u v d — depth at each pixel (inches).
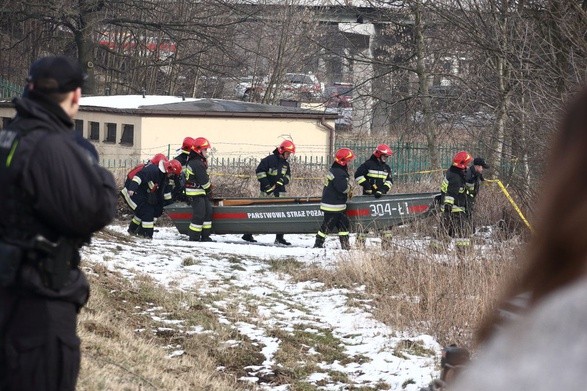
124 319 526.9
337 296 659.4
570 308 64.5
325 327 581.9
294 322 588.7
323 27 2415.1
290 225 930.7
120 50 2335.1
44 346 197.3
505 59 840.3
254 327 565.3
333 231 901.8
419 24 1421.0
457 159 831.7
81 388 341.4
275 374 484.4
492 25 879.1
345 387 471.8
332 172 894.4
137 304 574.2
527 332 65.7
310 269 744.3
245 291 667.4
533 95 749.3
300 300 657.6
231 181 1258.6
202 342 520.4
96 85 2172.7
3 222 197.6
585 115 68.8
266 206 932.6
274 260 793.6
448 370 150.7
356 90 1728.6
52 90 205.0
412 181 1398.9
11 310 197.3
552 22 782.5
